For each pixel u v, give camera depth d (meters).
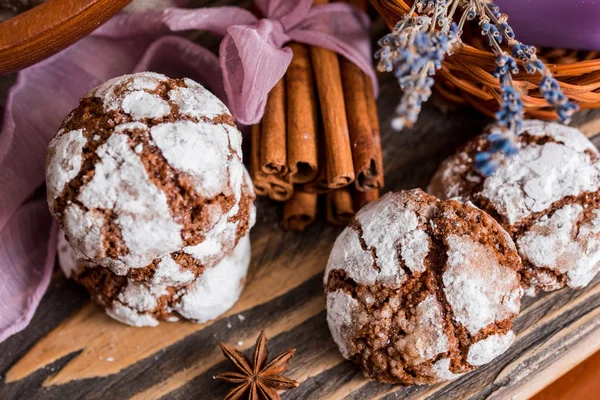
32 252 0.29
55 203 0.25
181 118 0.25
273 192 0.30
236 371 0.28
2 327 0.28
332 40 0.29
